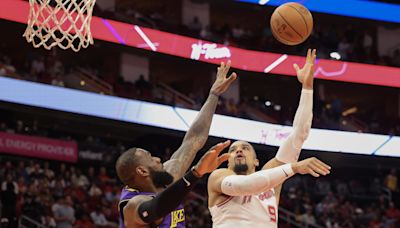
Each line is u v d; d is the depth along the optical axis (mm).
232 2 23297
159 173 3957
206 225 15500
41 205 13617
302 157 20344
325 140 19703
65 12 7039
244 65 20312
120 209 3863
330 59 21484
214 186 4812
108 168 17391
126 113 17547
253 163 4977
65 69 19859
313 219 17250
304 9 5789
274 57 20562
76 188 15016
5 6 16266
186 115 18484
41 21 7547
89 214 14234
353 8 22766
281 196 18828
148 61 22641
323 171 4309
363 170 21797
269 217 4820
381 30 25969
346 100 27391
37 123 18531
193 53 19625
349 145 19781
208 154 3381
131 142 20172
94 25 18000
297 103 25031
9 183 13023
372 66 21094
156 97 19453
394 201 20094
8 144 15602
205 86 24969
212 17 26359
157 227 3742
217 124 18609
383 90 26016
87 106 16922
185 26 21891
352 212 18359
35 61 18562
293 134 5070
